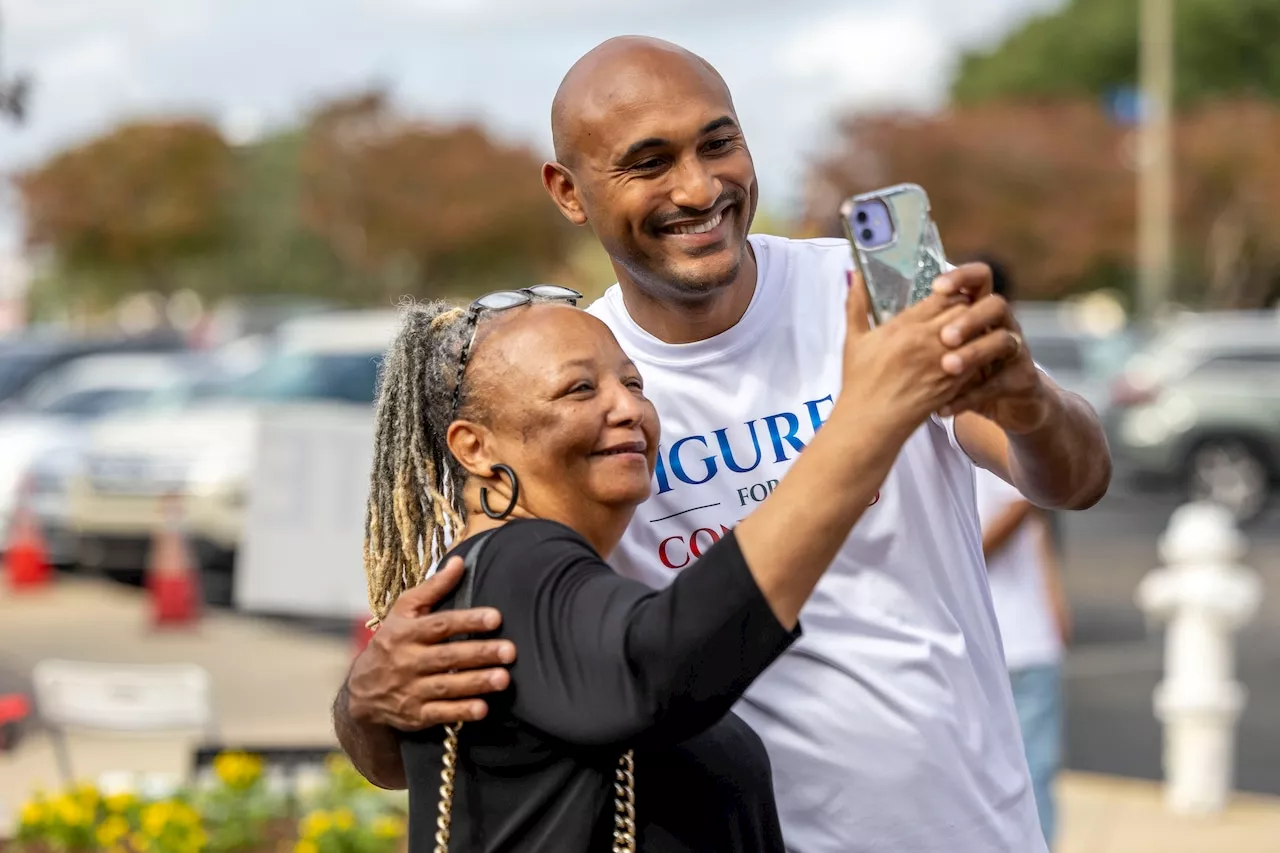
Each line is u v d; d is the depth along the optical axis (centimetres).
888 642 266
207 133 4172
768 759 231
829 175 3428
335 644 1052
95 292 4656
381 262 3884
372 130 3891
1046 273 3694
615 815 205
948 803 265
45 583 1251
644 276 263
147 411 1340
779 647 188
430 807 211
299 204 3944
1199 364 1758
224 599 1212
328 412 1127
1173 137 3803
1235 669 972
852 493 185
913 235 194
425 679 204
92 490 1171
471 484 224
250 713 835
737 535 188
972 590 275
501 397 218
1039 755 470
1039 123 3806
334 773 597
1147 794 695
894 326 185
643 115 253
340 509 870
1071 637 1066
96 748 756
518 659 201
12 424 1477
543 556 204
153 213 4125
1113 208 3672
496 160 3822
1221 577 663
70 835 553
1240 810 669
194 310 4434
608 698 192
